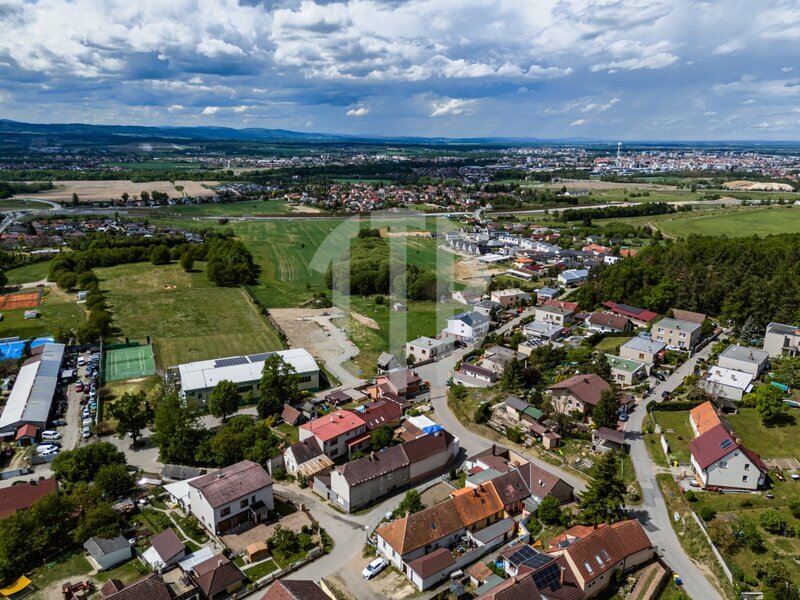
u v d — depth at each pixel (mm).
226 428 75688
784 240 151375
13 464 73688
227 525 59094
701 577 51156
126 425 76812
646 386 87938
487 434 78875
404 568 52188
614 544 50594
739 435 73062
